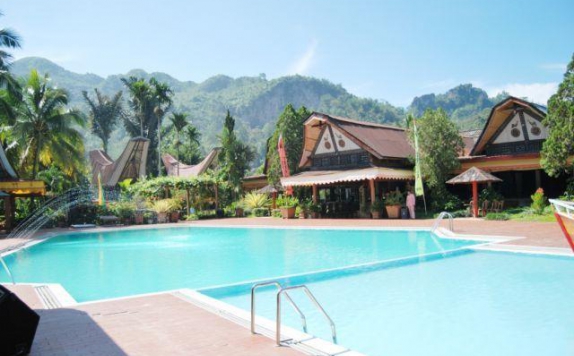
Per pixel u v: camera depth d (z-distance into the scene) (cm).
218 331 659
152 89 6800
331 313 832
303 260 1473
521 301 855
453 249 1382
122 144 15975
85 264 1570
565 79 2275
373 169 2842
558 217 763
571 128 2162
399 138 3425
